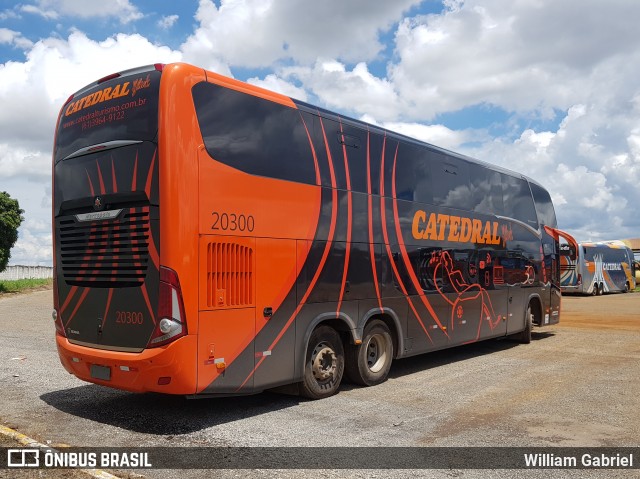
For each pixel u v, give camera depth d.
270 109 7.34
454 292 10.79
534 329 16.94
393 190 9.38
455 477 5.01
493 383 9.08
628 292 39.34
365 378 8.70
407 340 9.52
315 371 7.85
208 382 6.29
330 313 7.97
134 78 6.61
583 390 8.52
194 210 6.22
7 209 30.69
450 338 10.62
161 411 7.19
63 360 7.28
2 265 31.02
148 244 6.23
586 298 32.19
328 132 8.23
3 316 19.70
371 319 8.88
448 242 10.70
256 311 6.88
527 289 13.70
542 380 9.30
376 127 9.28
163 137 6.17
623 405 7.61
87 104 7.14
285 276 7.30
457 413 7.18
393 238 9.29
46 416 6.91
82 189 7.04
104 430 6.35
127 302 6.42
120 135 6.61
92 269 6.87
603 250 36.69
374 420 6.82
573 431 6.42
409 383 9.08
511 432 6.36
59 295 7.41
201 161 6.36
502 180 12.90
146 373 6.16
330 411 7.25
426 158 10.30
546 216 15.08
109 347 6.61
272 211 7.18
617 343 13.95
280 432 6.30
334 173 8.23
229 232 6.59
